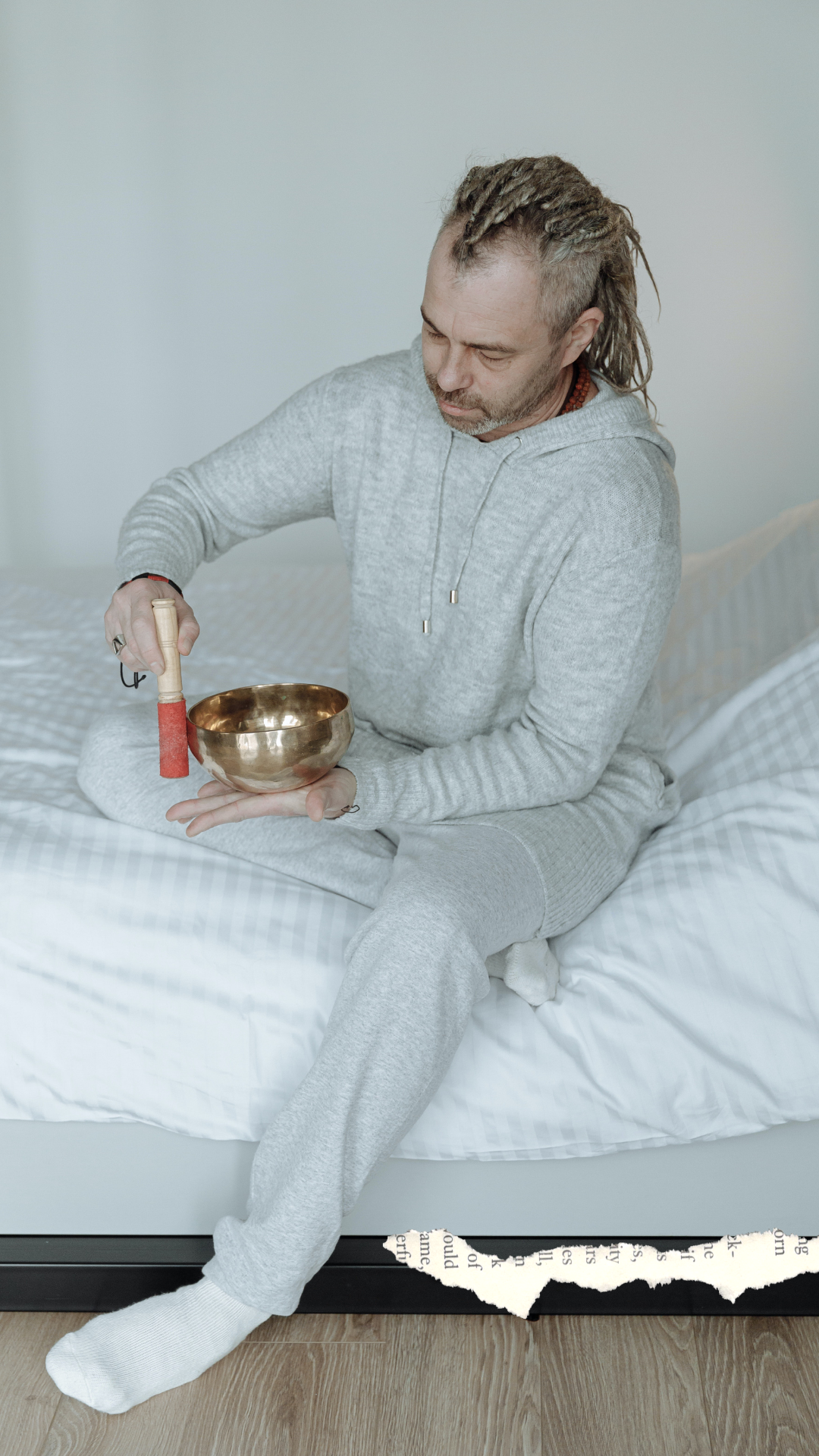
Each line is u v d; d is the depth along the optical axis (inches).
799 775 56.4
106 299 130.6
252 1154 51.6
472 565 54.4
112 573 95.0
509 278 46.5
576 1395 49.2
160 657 50.5
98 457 136.4
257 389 133.0
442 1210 52.2
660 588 52.4
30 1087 50.9
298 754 44.8
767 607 76.0
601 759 54.1
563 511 52.2
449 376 49.3
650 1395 49.3
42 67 123.0
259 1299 46.4
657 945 51.9
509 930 49.0
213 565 100.8
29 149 125.6
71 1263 52.7
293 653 78.7
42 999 51.0
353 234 127.0
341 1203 45.6
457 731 57.1
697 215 123.1
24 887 51.7
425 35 120.2
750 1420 48.1
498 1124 50.1
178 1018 50.6
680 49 118.7
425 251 126.9
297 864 54.0
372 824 51.5
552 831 53.1
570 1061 49.9
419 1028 45.6
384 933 46.3
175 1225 52.6
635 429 52.9
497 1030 50.2
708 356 127.2
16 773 60.0
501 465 53.0
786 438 129.1
